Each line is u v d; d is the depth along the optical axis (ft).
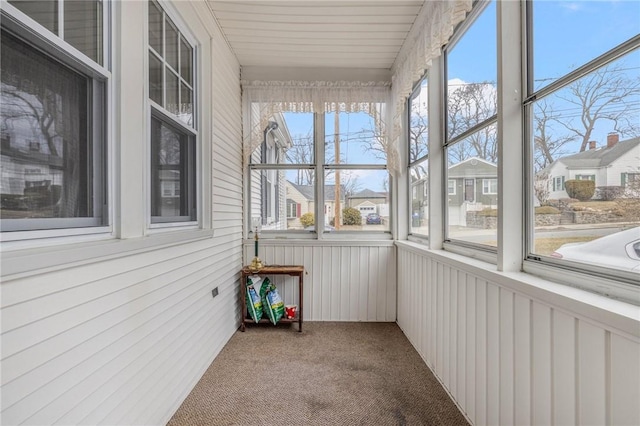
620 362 2.72
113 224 4.03
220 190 8.14
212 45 7.54
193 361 6.33
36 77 3.11
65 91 3.44
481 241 5.79
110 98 4.02
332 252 10.46
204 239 6.91
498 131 4.71
